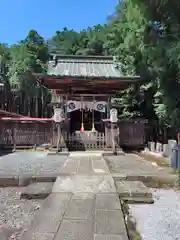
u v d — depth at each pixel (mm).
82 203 3615
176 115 8102
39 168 6141
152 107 12961
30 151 10594
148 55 7797
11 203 4000
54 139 9977
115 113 9664
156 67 7863
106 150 10023
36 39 26953
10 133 11047
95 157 8312
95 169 5922
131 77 9461
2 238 2713
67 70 10609
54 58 11570
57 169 5977
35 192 4254
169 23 6855
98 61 12172
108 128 10203
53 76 9094
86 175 5250
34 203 3998
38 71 21766
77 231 2695
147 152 9820
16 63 20625
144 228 3025
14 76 19891
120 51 11383
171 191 4840
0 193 4613
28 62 21031
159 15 6891
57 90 10898
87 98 11250
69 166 6367
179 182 5102
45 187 4598
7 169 6004
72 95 10664
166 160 7438
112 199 3803
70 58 12305
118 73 10734
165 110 9367
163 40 6840
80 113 13438
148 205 3928
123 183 4867
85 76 9219
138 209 3740
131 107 13992
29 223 3158
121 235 2611
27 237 2561
